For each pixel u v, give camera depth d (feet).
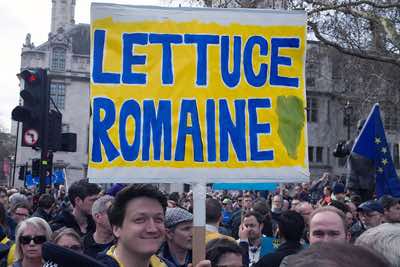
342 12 62.49
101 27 13.21
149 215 10.09
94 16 13.19
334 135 172.35
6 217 21.33
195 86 13.35
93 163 12.76
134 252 10.05
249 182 13.15
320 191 54.44
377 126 25.62
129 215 10.06
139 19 13.34
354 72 88.84
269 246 20.61
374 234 7.86
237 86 13.48
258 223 20.62
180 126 13.16
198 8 13.53
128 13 13.30
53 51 184.65
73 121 183.01
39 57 184.24
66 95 183.73
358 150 25.77
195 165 13.05
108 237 16.14
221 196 61.05
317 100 171.83
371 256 4.01
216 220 19.08
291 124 13.48
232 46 13.58
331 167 173.68
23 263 14.82
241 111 13.42
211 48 13.51
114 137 12.91
